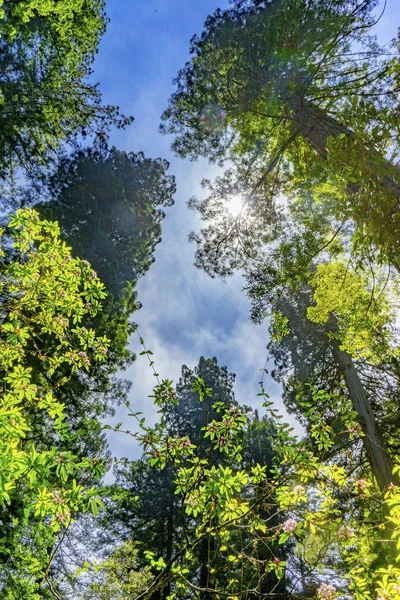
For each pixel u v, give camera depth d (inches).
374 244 116.8
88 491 116.3
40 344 335.0
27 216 159.5
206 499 130.3
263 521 134.1
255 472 140.5
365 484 136.0
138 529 720.3
